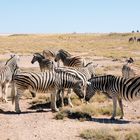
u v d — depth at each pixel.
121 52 46.56
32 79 13.83
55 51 28.62
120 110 13.91
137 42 69.94
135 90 12.36
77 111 13.63
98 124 12.30
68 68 15.87
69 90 15.10
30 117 13.40
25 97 17.28
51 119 13.08
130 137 10.43
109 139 10.43
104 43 71.50
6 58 37.53
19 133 11.33
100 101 16.28
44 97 17.03
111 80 12.87
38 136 10.97
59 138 10.73
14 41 82.69
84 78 14.46
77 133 11.20
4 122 12.66
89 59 36.88
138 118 13.37
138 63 30.97
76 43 72.75
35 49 51.88
